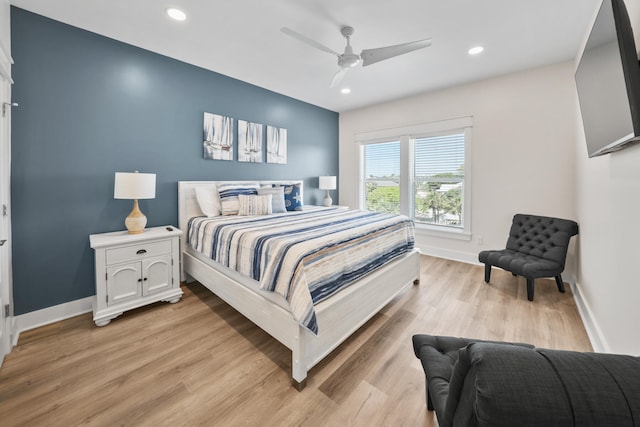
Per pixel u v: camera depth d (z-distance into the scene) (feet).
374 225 7.84
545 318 7.28
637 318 4.13
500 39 8.16
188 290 9.43
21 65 6.79
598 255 6.23
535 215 10.20
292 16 7.04
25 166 6.93
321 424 4.24
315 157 15.48
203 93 10.43
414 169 14.05
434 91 12.76
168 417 4.35
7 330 6.01
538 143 10.25
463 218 12.35
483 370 1.54
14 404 4.55
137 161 8.89
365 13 6.91
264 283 5.58
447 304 8.20
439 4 6.57
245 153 11.96
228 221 8.67
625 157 4.64
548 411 1.39
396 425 4.22
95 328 6.97
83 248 7.91
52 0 6.46
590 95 5.05
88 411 4.44
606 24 3.86
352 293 6.15
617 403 1.36
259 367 5.54
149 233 8.18
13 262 6.81
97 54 7.95
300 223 8.20
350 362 5.68
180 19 7.21
